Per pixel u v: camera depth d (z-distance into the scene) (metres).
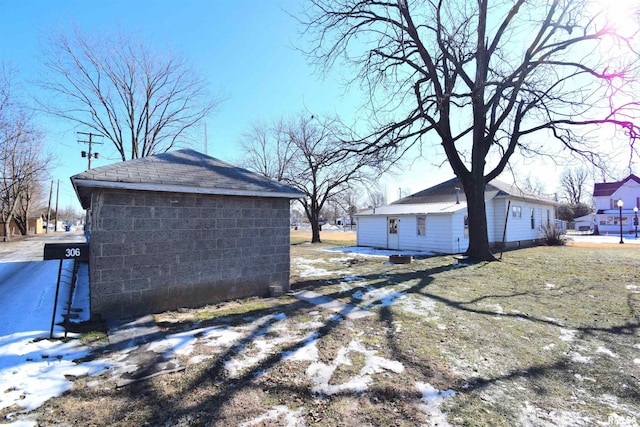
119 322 4.86
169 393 2.93
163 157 6.74
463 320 5.16
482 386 3.15
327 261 12.55
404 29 10.87
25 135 22.44
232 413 2.65
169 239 5.62
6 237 25.69
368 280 8.45
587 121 10.18
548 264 10.59
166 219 5.59
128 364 3.46
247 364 3.53
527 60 10.42
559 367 3.58
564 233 22.72
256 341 4.19
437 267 10.46
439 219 15.70
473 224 11.81
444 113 11.48
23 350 3.78
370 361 3.66
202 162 7.19
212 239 6.14
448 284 7.84
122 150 21.06
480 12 10.49
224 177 6.59
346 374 3.34
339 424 2.54
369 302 6.23
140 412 2.64
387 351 3.95
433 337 4.43
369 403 2.84
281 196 6.95
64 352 3.76
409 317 5.30
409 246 17.19
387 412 2.71
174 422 2.53
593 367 3.59
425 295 6.76
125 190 5.19
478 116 11.34
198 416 2.61
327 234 40.03
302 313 5.49
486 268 10.03
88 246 4.64
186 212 5.82
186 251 5.81
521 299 6.43
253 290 6.70
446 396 2.96
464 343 4.23
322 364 3.57
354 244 22.59
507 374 3.41
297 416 2.63
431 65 11.09
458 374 3.39
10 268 9.97
